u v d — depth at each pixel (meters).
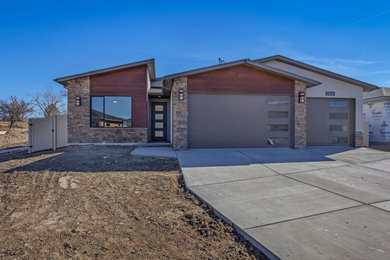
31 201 3.55
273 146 8.87
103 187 4.26
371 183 4.38
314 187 4.16
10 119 19.12
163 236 2.57
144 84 10.55
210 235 2.60
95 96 10.31
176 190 4.24
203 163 6.13
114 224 2.84
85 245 2.34
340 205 3.31
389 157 7.05
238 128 8.70
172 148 9.03
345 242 2.29
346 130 10.29
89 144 10.19
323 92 10.15
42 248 2.27
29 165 5.80
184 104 8.34
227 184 4.41
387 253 2.09
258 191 3.99
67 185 4.30
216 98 8.59
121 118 10.44
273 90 8.79
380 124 13.49
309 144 10.07
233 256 2.19
